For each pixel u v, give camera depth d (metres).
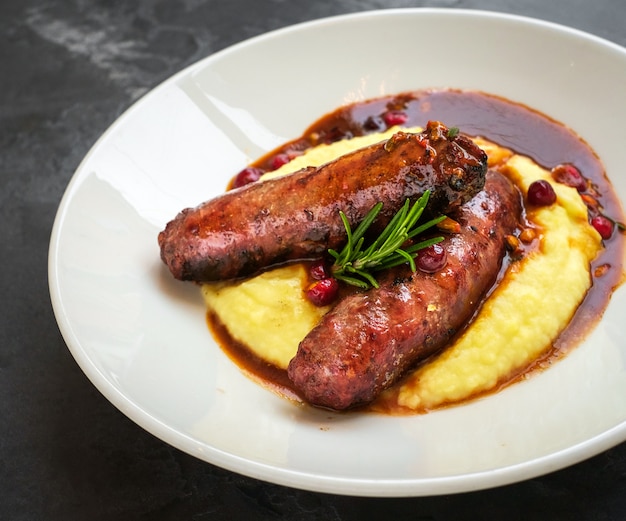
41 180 0.47
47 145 0.49
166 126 0.43
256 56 0.46
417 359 0.33
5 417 0.36
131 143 0.42
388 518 0.31
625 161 0.41
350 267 0.34
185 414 0.31
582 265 0.37
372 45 0.46
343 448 0.30
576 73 0.43
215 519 0.31
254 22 0.56
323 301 0.35
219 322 0.36
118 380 0.32
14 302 0.41
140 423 0.30
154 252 0.39
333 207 0.35
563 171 0.41
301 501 0.32
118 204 0.39
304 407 0.33
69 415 0.36
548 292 0.35
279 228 0.36
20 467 0.34
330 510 0.31
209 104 0.44
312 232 0.36
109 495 0.33
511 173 0.41
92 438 0.35
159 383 0.32
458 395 0.33
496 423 0.31
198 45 0.55
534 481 0.31
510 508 0.31
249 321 0.36
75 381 0.37
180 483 0.33
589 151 0.42
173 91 0.44
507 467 0.27
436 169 0.34
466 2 0.56
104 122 0.50
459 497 0.31
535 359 0.34
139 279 0.37
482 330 0.34
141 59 0.54
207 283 0.38
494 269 0.36
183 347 0.35
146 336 0.35
